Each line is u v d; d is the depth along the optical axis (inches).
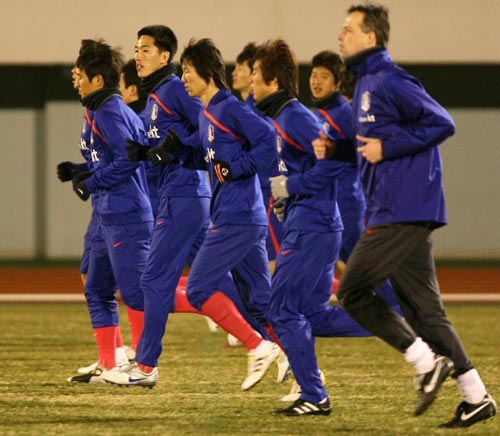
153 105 861.8
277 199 745.0
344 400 808.9
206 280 797.2
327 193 738.2
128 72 1015.6
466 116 2199.8
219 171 774.5
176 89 852.0
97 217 880.3
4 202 2188.7
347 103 887.7
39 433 694.5
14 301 1544.0
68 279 1844.2
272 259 1117.7
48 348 1093.1
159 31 859.4
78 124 2190.0
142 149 826.2
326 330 781.3
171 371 946.1
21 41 2025.1
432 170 651.5
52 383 886.4
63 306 1483.8
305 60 2021.4
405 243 652.7
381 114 652.1
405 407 780.0
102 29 2014.0
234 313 820.0
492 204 2214.6
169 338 1160.8
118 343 925.2
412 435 682.8
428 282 692.1
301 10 2015.3
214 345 1107.9
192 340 1145.4
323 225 735.7
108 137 836.0
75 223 2204.7
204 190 852.0
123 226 854.5
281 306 737.6
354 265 658.2
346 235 1001.5
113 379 838.5
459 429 696.4
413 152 641.0
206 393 837.8
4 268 2054.6
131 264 857.5
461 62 2050.9
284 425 713.6
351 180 994.1
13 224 2191.2
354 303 667.4
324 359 1021.8
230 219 787.4
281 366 874.8
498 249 2222.0
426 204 649.6
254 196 794.2
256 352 826.2
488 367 981.8
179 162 841.5
